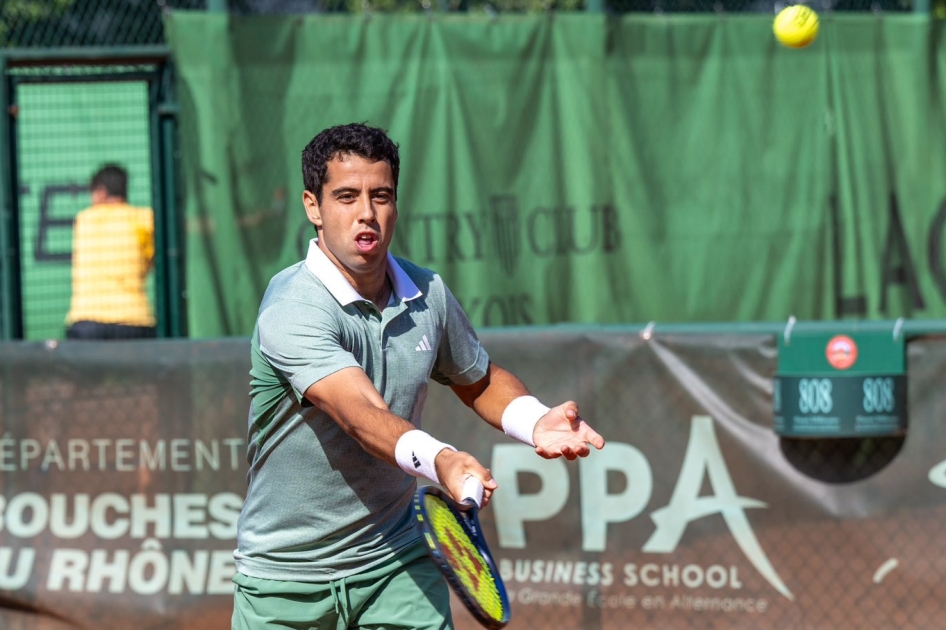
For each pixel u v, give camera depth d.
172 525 16.89
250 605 9.99
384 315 9.36
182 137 22.09
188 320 22.20
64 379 17.02
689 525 16.09
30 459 17.08
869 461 15.74
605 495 16.25
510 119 22.70
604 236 22.88
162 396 16.88
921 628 15.66
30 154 23.06
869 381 15.35
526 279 22.81
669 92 22.94
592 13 22.70
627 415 16.22
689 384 16.08
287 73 22.39
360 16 22.48
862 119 23.05
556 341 16.30
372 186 8.92
